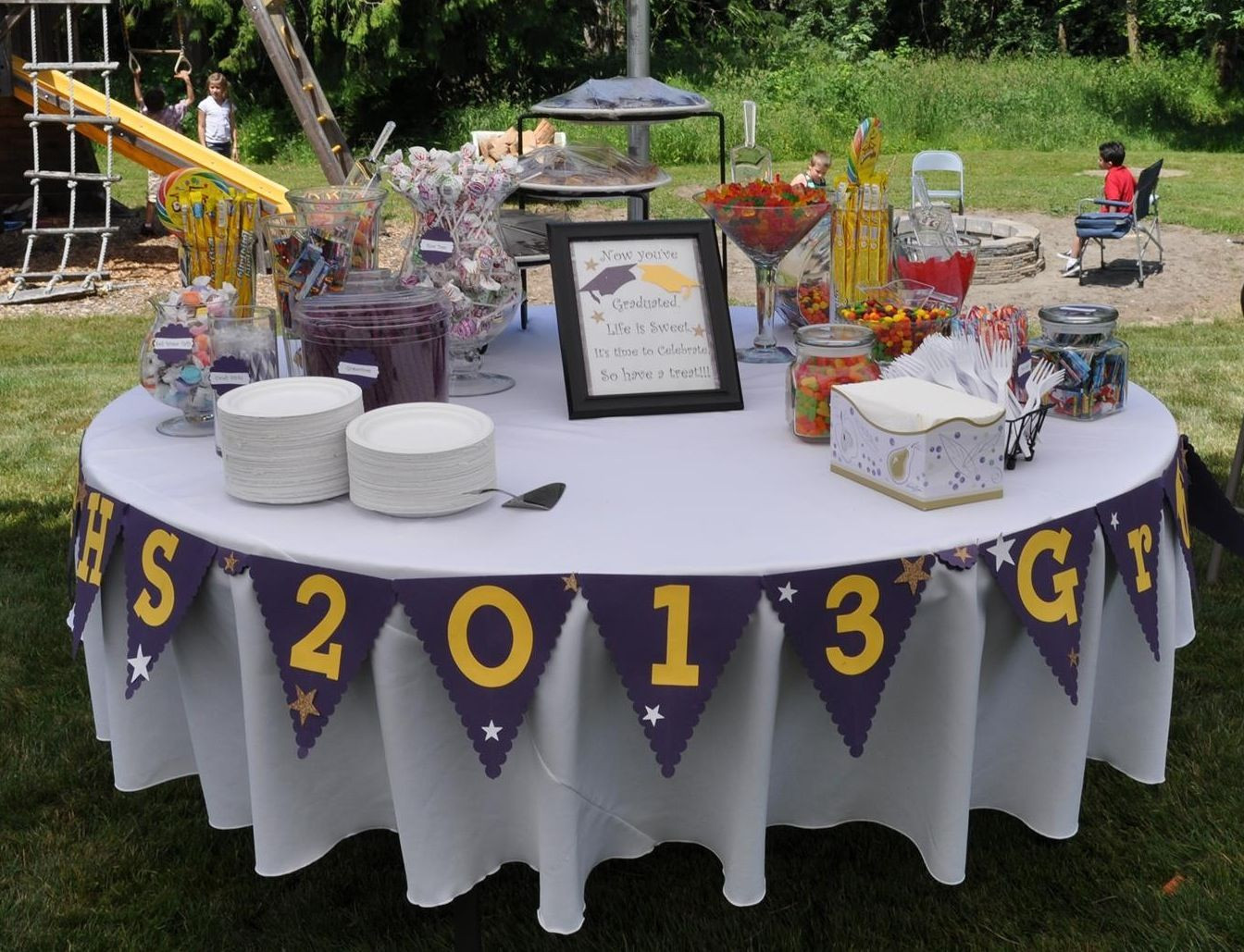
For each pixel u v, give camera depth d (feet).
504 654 4.96
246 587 5.26
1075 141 54.75
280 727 5.42
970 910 7.47
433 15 58.18
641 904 7.51
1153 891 7.59
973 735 5.38
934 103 55.52
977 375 6.04
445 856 5.40
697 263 7.19
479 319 7.37
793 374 6.48
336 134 29.40
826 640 5.05
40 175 26.43
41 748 9.46
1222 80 61.57
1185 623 7.23
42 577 12.38
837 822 5.75
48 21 33.06
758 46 71.05
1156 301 26.32
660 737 4.96
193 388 6.76
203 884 7.90
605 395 6.98
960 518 5.39
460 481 5.43
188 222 7.41
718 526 5.34
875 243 7.63
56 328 23.41
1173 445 6.45
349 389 5.85
